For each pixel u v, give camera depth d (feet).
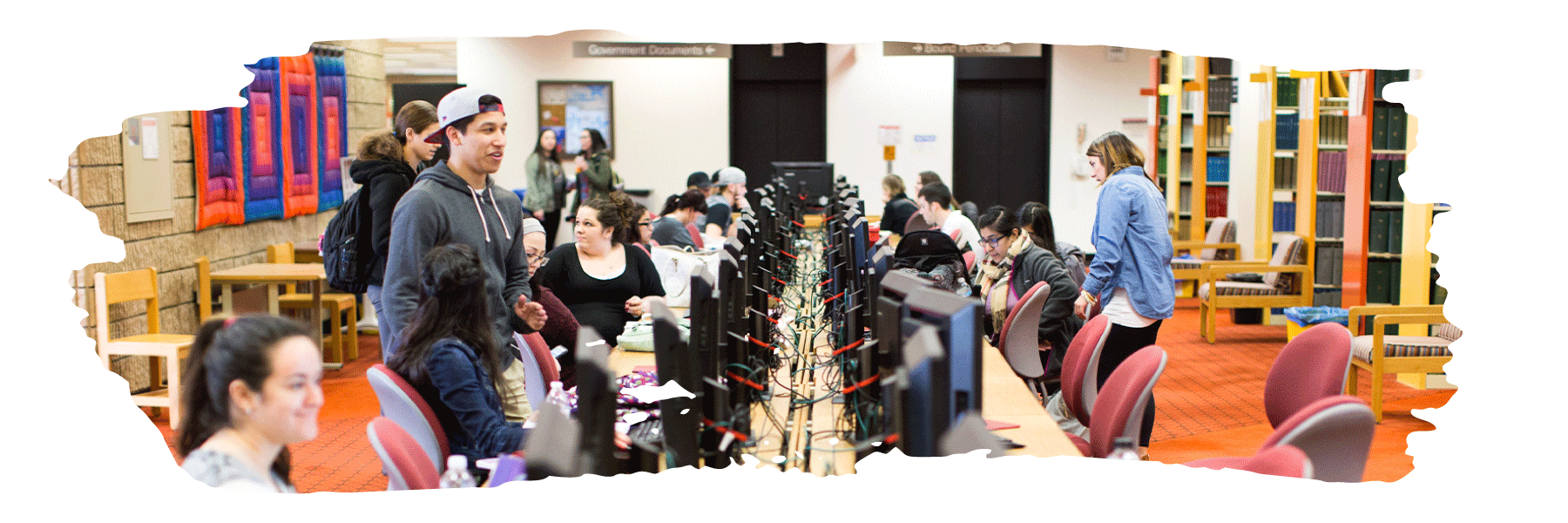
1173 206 34.55
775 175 30.17
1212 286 24.25
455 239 10.38
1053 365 14.06
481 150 10.50
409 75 42.04
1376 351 16.20
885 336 7.41
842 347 10.53
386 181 12.49
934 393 6.10
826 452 8.02
